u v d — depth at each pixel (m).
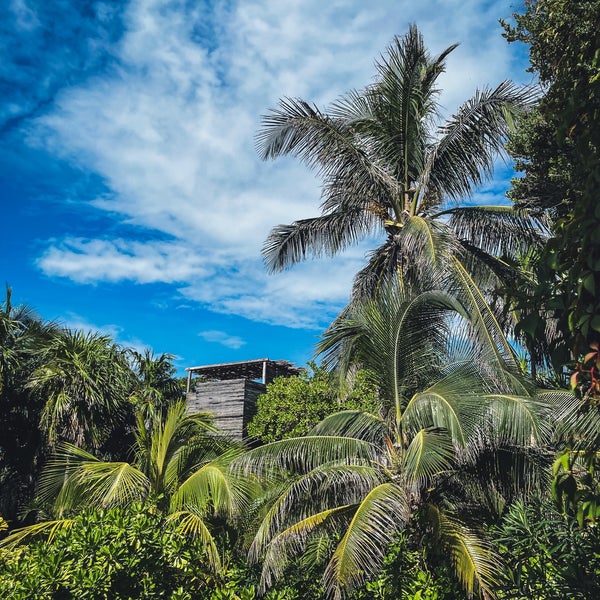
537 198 9.88
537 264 2.02
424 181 11.67
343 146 11.86
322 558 8.30
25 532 8.35
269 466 8.38
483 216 11.84
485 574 6.06
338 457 8.09
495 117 10.91
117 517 6.84
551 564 4.09
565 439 6.87
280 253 13.04
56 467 10.16
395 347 8.21
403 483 7.46
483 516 7.85
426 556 7.29
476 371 7.85
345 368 9.75
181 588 6.72
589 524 3.65
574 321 1.75
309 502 7.83
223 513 9.02
